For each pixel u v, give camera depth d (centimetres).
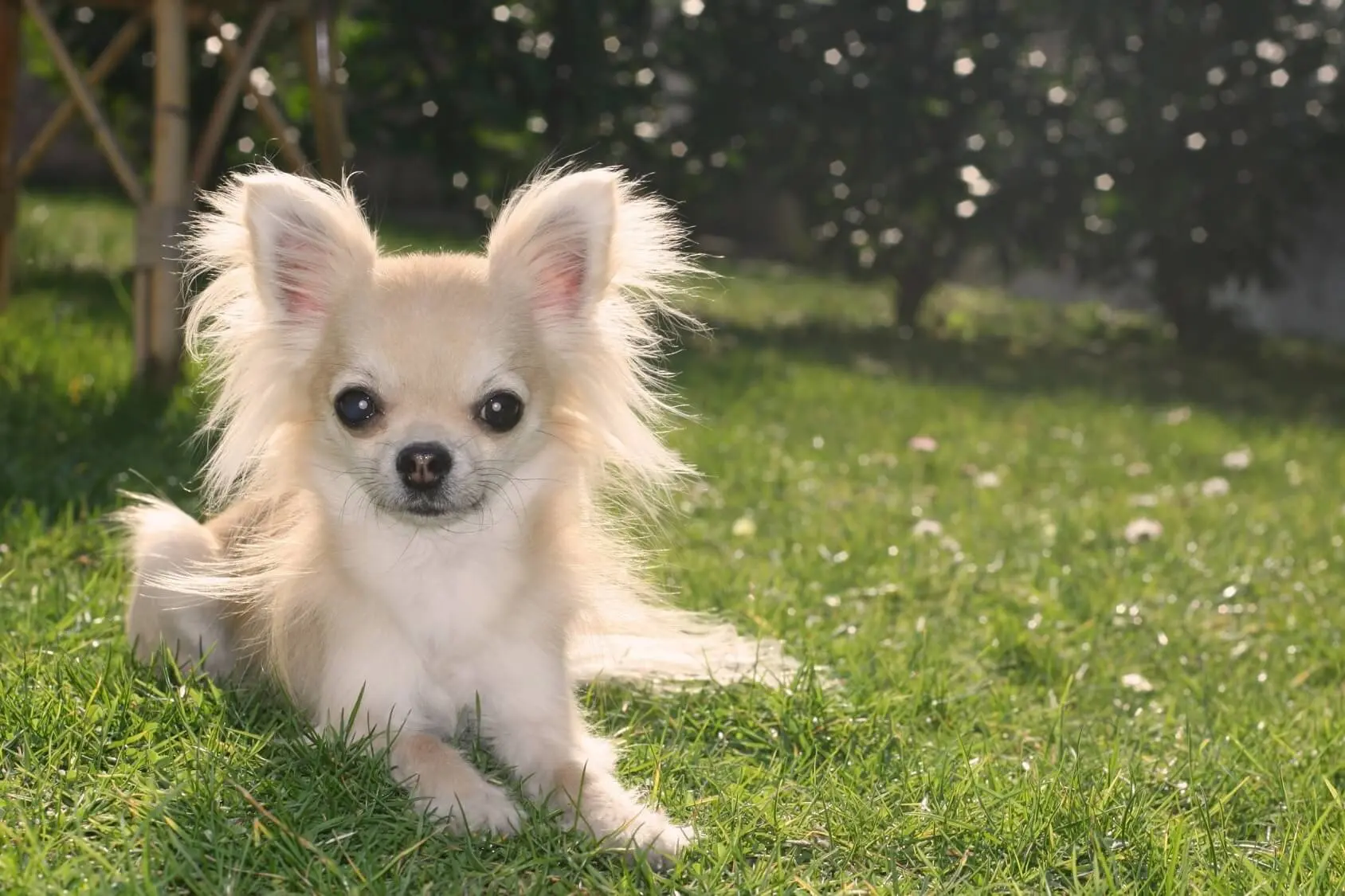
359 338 68
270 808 63
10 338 137
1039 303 332
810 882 63
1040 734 77
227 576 75
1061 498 122
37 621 78
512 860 63
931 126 241
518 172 211
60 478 97
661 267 73
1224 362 254
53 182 326
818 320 254
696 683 77
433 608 70
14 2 144
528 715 70
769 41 236
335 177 139
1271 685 84
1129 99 245
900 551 100
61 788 64
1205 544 108
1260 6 245
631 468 76
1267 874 64
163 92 120
